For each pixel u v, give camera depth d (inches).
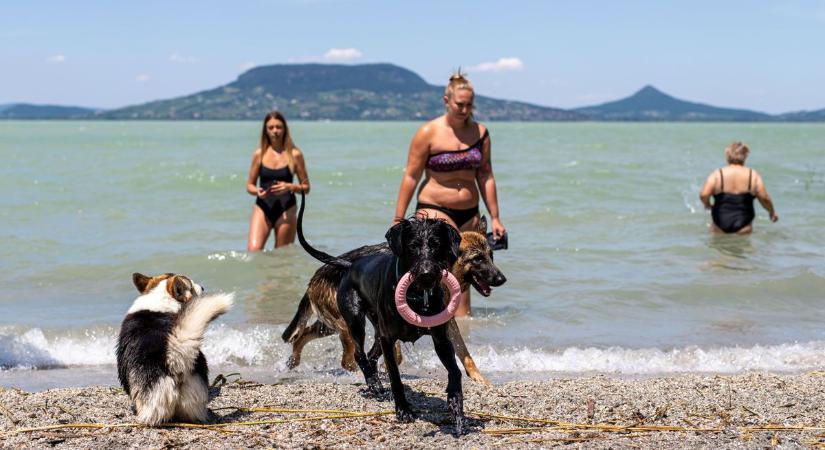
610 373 278.4
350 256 244.1
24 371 277.9
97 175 871.7
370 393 230.5
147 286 218.4
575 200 699.4
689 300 382.3
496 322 343.6
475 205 319.0
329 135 2849.4
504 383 256.4
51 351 298.2
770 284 406.0
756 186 529.0
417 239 191.8
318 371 277.3
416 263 189.5
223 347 300.2
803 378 255.9
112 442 187.8
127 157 1280.8
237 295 382.3
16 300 374.9
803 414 212.2
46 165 1034.1
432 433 195.6
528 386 242.7
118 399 225.6
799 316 357.7
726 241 514.6
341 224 570.9
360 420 206.2
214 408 217.0
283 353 297.3
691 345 314.2
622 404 220.7
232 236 531.2
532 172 900.0
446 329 199.3
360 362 226.8
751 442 188.4
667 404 221.1
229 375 251.1
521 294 390.6
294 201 452.1
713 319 352.2
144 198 696.4
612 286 404.8
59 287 400.2
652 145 1807.3
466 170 313.7
